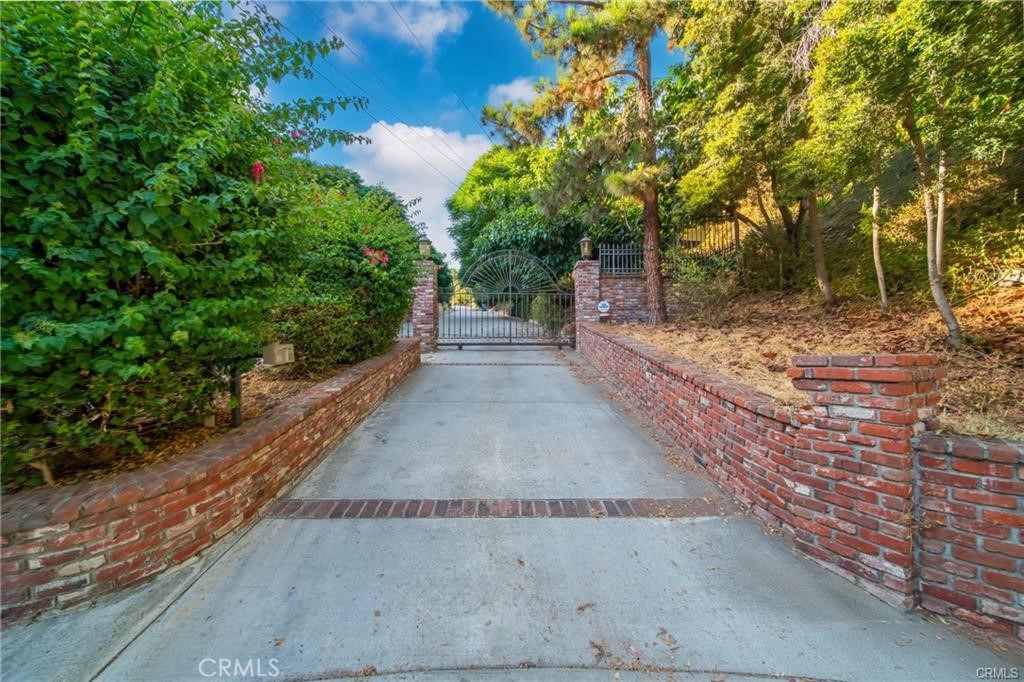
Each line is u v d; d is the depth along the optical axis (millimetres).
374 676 1657
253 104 3066
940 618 1875
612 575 2215
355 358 5875
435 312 10969
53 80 1946
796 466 2381
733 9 6621
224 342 2607
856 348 4547
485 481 3316
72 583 1938
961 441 1845
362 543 2496
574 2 8633
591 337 8867
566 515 2803
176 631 1848
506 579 2188
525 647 1780
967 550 1820
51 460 2229
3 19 1859
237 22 2807
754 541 2492
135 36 2189
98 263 2021
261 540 2523
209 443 2709
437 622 1910
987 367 3475
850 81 3693
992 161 4148
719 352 5211
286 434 3176
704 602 2021
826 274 7148
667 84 10820
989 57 2850
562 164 9609
